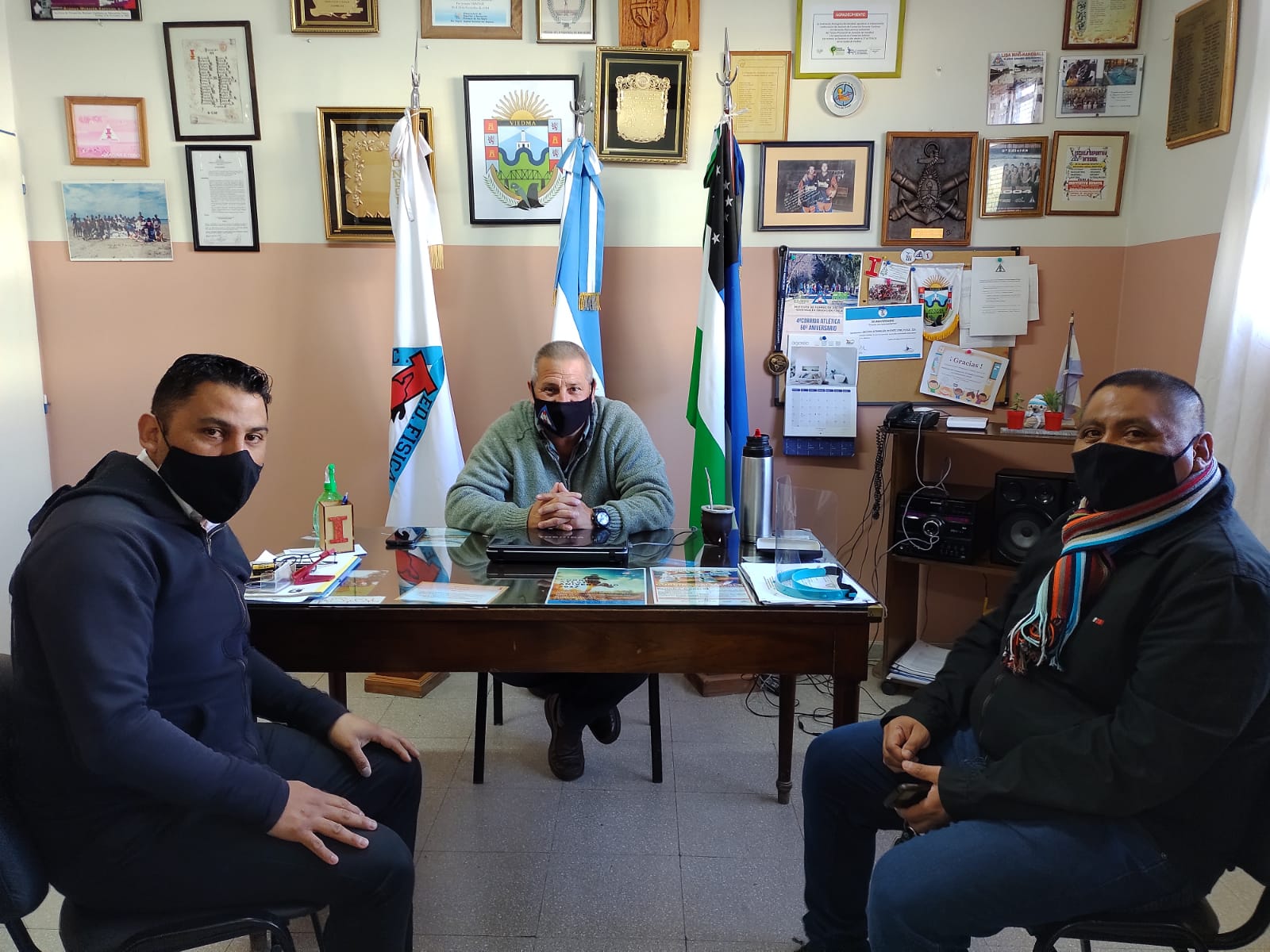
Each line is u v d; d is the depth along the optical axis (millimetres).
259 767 1149
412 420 2803
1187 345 2557
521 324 2973
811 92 2863
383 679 2791
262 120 2863
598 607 1457
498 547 1762
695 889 1803
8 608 2771
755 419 3023
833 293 2932
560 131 2867
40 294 2916
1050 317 2910
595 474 2283
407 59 2842
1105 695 1199
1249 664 1047
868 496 3023
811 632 1469
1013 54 2801
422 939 1641
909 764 1317
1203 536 1130
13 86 2822
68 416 2973
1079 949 1613
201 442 1176
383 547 1899
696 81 2859
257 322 2955
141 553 1104
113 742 1024
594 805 2135
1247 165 2117
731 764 2348
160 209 2891
